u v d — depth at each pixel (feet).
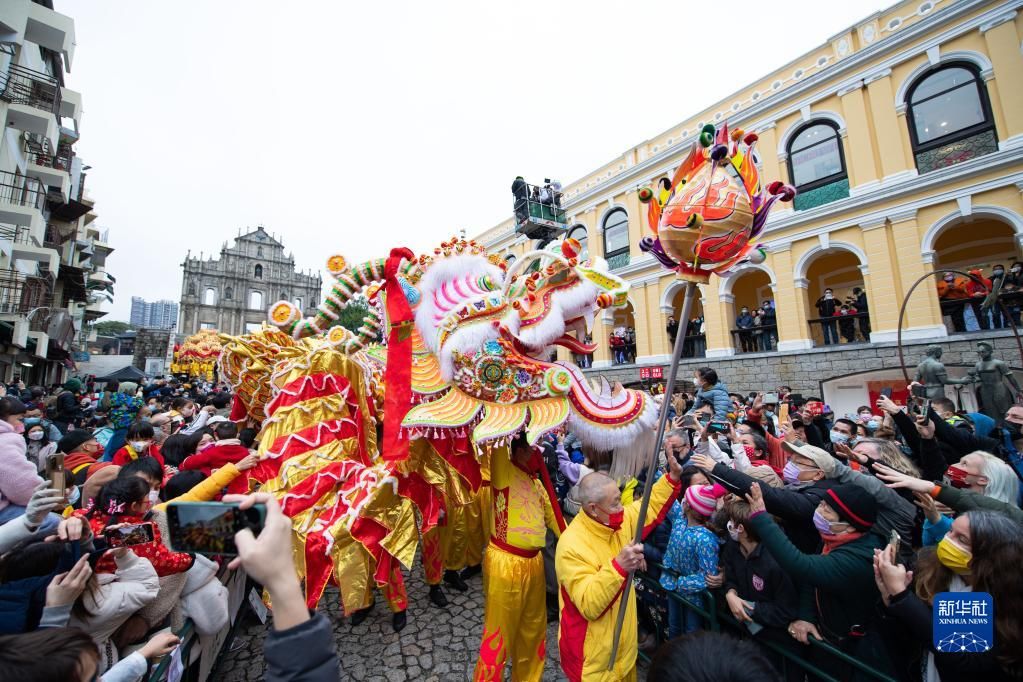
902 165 32.76
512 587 7.88
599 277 9.00
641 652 9.99
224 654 10.32
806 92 37.58
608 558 7.01
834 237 35.45
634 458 7.92
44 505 6.48
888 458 9.36
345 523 8.73
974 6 30.32
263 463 9.84
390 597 11.24
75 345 94.32
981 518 5.43
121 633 6.79
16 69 35.12
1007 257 35.27
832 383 33.76
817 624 7.04
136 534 6.29
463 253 9.78
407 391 8.61
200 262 157.58
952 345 29.17
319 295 175.52
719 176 6.05
